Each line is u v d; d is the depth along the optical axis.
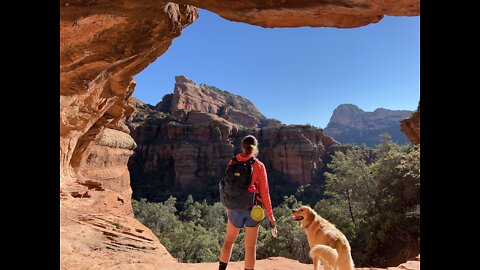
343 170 31.81
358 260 23.61
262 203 3.29
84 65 5.70
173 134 106.81
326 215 30.67
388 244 22.05
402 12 5.07
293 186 101.69
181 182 97.69
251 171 3.21
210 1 5.12
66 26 4.79
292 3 5.05
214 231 57.38
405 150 34.50
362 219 28.31
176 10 6.56
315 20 5.40
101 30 5.32
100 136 18.95
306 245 30.02
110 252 5.85
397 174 26.08
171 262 5.38
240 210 3.22
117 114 17.14
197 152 101.50
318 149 111.19
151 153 103.00
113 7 5.11
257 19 5.36
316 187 101.00
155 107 140.00
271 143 110.75
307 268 5.09
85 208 9.81
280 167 105.88
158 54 10.52
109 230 7.66
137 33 5.71
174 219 57.94
